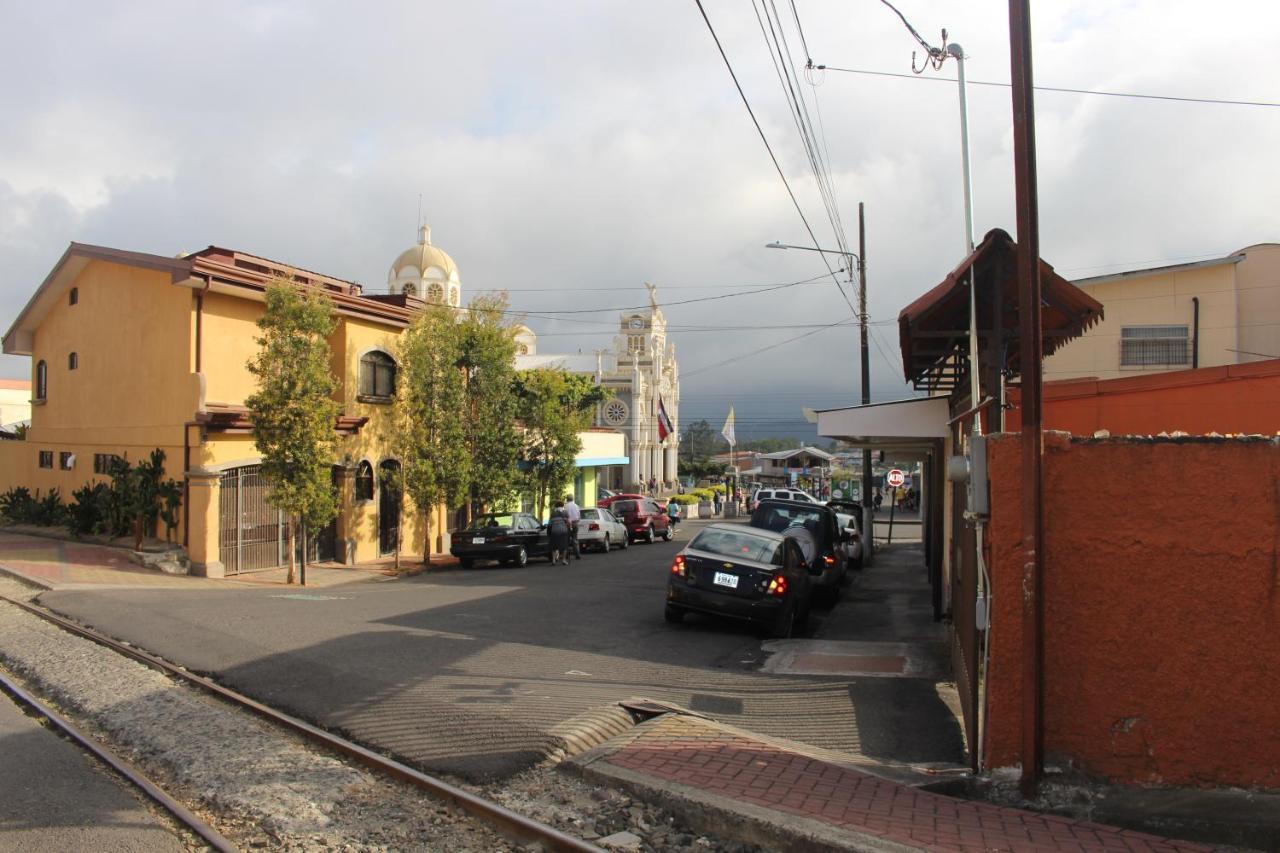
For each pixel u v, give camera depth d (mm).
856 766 6488
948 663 10719
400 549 25094
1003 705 5871
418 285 61219
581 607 14867
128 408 21500
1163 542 5574
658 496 68250
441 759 6461
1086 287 20141
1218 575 5492
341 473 22906
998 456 5859
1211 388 9359
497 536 23156
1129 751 5605
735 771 6184
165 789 6070
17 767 6340
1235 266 19469
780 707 8461
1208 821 5223
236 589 16891
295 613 12922
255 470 20375
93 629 11344
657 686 9070
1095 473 5699
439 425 23000
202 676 8992
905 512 60656
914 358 11656
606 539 29391
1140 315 19859
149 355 20875
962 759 6914
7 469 27297
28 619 12211
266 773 6273
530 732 6957
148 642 10477
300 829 5391
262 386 18750
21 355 26266
